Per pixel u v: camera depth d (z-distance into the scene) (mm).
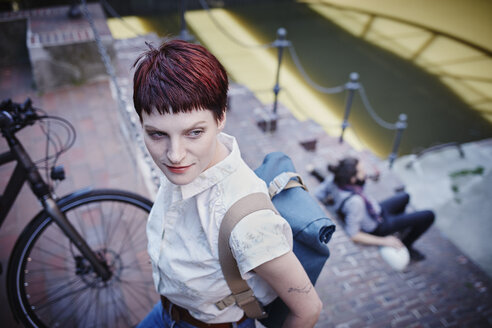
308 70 11641
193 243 903
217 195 836
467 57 13766
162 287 1050
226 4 15492
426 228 4039
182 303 1040
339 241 4027
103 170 3373
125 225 2840
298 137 5664
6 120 1693
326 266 3766
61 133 3834
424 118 10133
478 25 16469
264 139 5453
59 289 2412
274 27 14172
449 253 4586
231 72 10961
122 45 5633
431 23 16266
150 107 713
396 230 3865
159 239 971
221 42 12641
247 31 13617
